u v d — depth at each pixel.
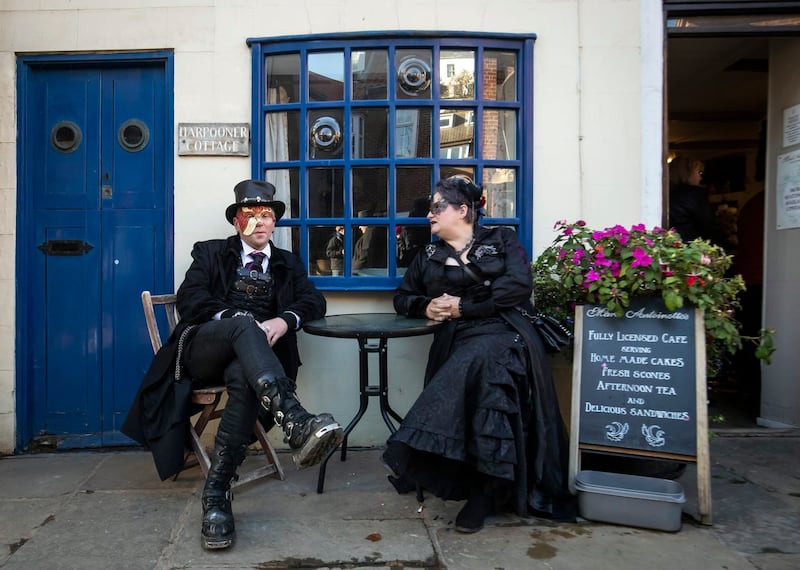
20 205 3.32
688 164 4.18
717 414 4.20
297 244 3.40
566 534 2.37
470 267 2.70
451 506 2.62
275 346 2.89
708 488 2.41
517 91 3.38
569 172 3.36
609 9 3.35
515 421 2.38
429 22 3.31
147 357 3.42
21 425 3.34
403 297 2.92
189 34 3.31
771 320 3.87
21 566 2.11
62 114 3.41
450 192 2.76
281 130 3.39
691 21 3.42
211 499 2.28
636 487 2.52
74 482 2.90
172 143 3.35
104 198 3.41
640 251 2.49
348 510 2.58
